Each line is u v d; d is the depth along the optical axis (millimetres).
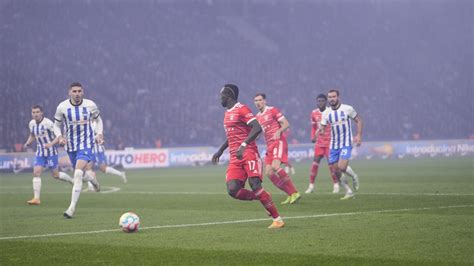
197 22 79500
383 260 9055
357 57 82312
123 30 73000
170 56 71500
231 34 79812
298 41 83438
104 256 9961
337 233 11797
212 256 9734
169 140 57750
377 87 75875
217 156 13477
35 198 20266
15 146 47219
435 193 20797
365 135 66188
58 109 16141
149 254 10039
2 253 10430
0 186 30688
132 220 12547
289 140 59125
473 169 36344
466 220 13375
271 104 67812
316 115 22969
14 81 58406
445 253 9539
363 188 23906
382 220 13594
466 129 71812
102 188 27688
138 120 58656
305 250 10039
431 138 68938
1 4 67438
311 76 75062
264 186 27016
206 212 16438
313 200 19391
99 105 58812
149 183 30656
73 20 71125
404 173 33438
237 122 12867
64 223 14609
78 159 16109
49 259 9820
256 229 12719
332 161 20188
